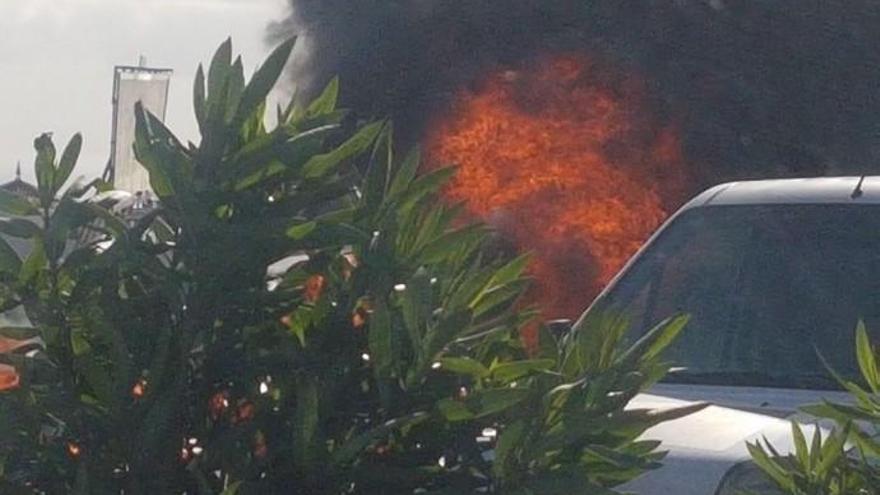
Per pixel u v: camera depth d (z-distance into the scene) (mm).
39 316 5934
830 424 10133
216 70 5949
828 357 12148
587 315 6605
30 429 5859
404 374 5797
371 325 5746
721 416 10617
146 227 5918
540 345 6082
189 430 5934
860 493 7398
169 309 5914
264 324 6055
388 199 6133
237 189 5945
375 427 5758
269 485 5836
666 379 12219
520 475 5730
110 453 5820
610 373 5871
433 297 5996
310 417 5668
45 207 6074
